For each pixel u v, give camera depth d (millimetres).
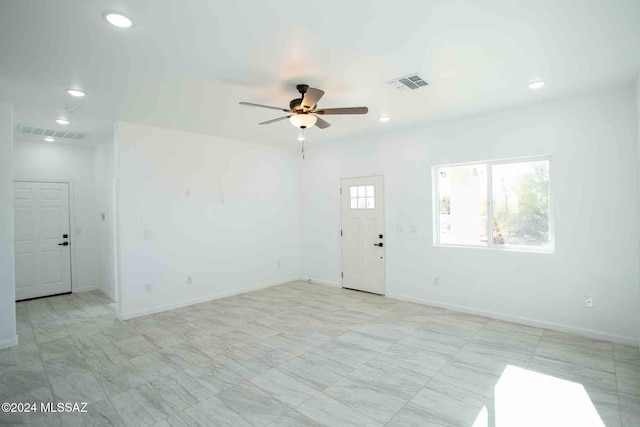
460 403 2402
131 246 4449
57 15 1957
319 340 3572
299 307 4793
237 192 5668
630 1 1918
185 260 4984
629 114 3301
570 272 3652
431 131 4723
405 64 2744
